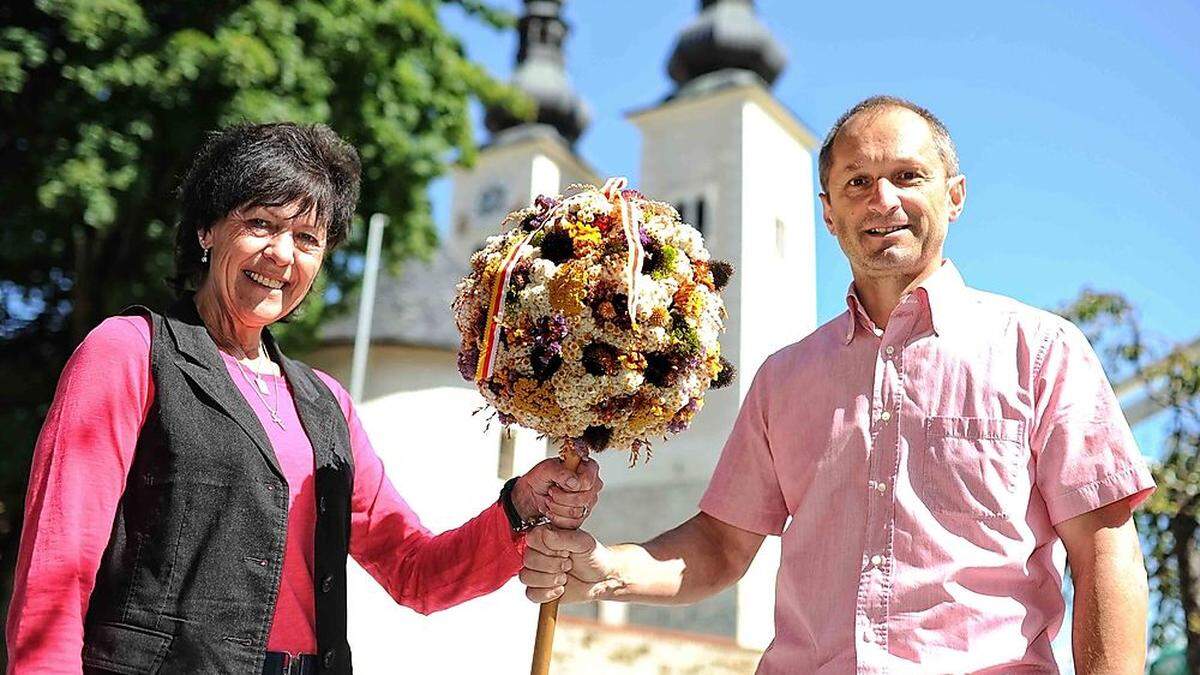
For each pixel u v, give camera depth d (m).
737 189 35.62
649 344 2.83
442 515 16.42
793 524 3.11
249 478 2.69
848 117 3.23
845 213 3.14
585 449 2.94
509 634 14.20
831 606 2.93
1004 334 3.02
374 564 3.32
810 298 37.06
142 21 12.04
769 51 40.34
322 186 3.01
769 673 3.04
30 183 12.33
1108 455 2.82
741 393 32.06
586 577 3.10
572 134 46.06
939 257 3.17
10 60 11.66
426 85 14.49
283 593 2.76
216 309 2.99
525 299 2.81
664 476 32.12
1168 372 8.51
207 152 3.04
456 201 44.81
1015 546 2.82
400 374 17.28
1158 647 7.97
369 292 14.52
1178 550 7.91
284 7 13.29
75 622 2.46
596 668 14.96
